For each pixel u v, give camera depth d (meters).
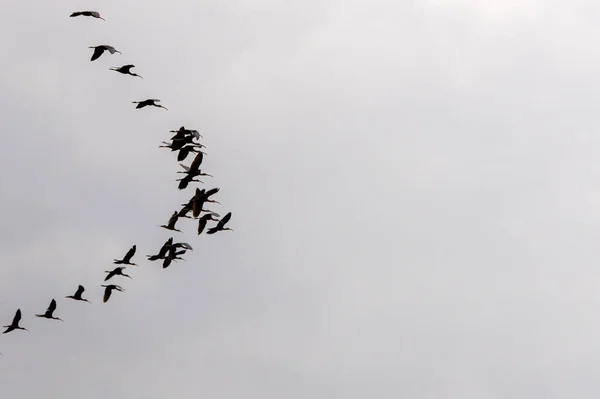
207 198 92.81
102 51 81.00
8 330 89.88
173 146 90.12
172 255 92.44
